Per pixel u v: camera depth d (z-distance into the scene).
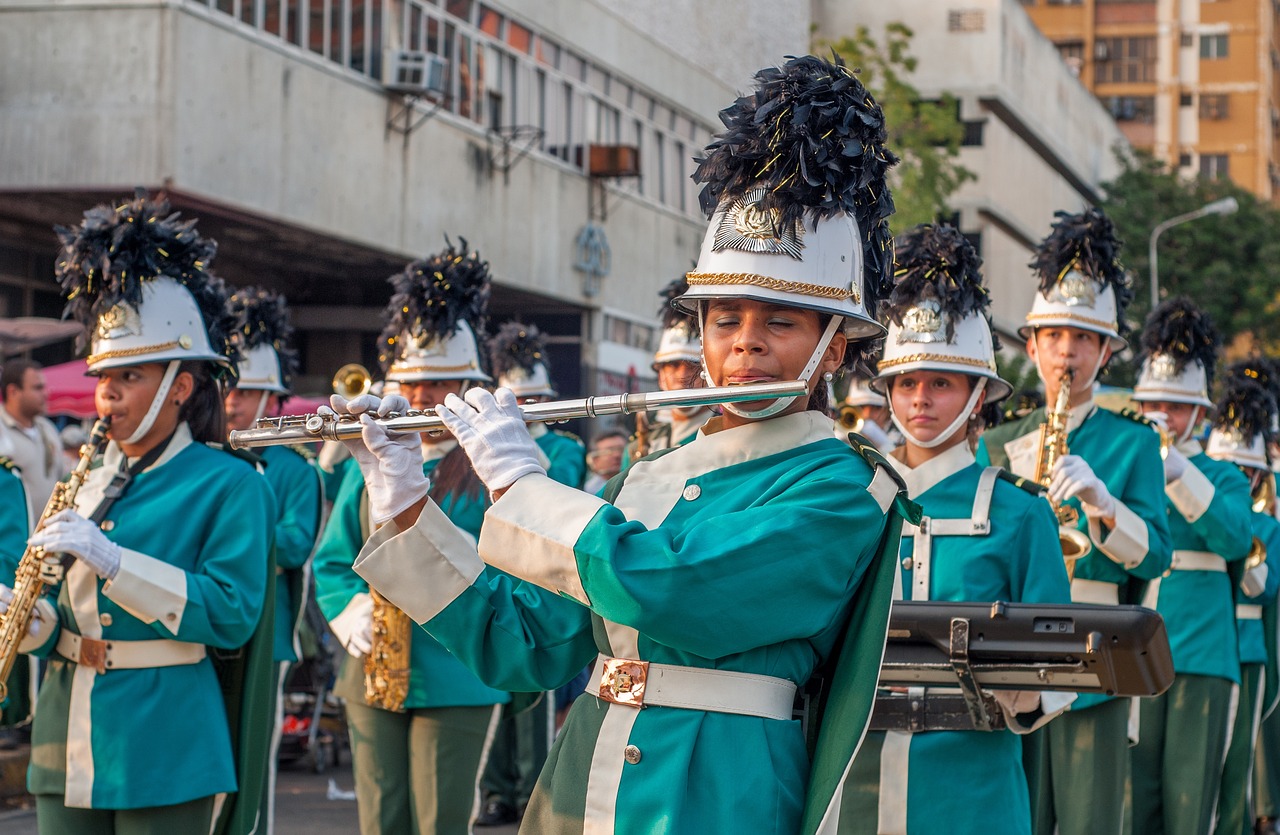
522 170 25.19
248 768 5.93
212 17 19.69
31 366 10.70
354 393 8.34
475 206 24.44
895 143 32.12
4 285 21.05
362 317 25.97
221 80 19.88
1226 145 81.69
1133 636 4.45
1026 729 5.29
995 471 5.88
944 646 4.66
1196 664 8.17
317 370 26.12
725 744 3.51
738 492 3.64
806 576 3.44
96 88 19.25
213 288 6.00
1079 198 63.19
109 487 5.74
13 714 6.37
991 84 50.12
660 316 9.52
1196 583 8.34
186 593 5.48
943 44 50.44
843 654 3.61
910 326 5.93
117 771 5.53
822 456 3.63
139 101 19.17
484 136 24.62
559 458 9.48
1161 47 81.81
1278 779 10.61
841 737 3.51
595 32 24.75
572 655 3.86
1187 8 82.06
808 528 3.46
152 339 5.71
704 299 3.73
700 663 3.55
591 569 3.41
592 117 25.55
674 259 28.72
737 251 3.66
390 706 6.81
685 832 3.47
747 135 3.68
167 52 19.14
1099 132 65.62
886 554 3.60
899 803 5.39
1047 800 6.76
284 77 20.86
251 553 5.72
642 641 3.61
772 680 3.56
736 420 3.79
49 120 19.33
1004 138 51.88
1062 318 7.28
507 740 9.88
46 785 5.63
